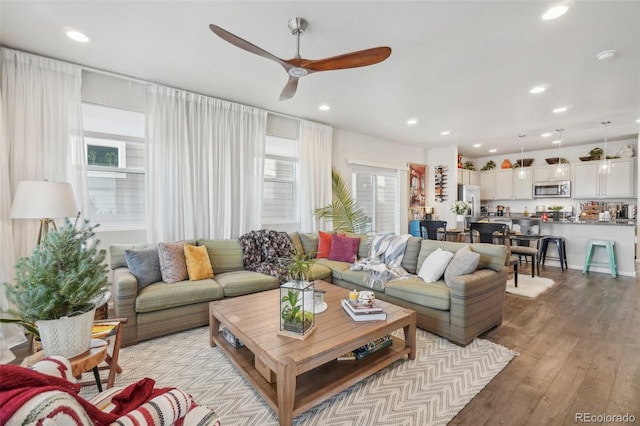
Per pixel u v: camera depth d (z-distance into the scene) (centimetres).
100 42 261
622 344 259
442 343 261
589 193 668
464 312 252
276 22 229
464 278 262
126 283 254
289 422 158
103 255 162
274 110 443
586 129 548
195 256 316
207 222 384
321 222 507
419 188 721
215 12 218
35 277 139
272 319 215
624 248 508
